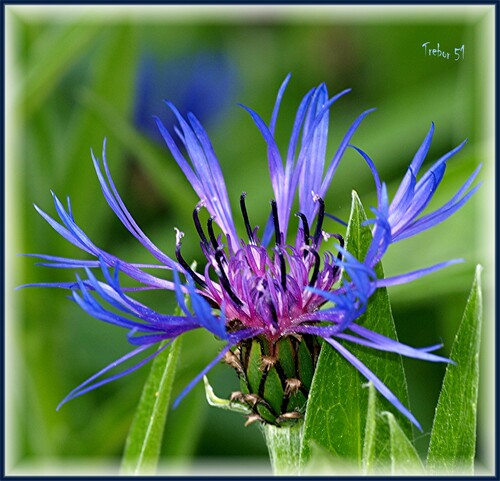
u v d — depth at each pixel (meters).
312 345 0.36
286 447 0.36
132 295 0.45
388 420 0.35
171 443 0.41
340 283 0.36
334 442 0.35
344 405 0.35
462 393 0.34
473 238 0.41
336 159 0.37
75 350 0.45
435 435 0.35
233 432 0.44
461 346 0.35
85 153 0.43
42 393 0.43
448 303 0.43
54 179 0.44
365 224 0.34
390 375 0.35
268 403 0.36
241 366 0.36
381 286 0.34
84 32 0.42
